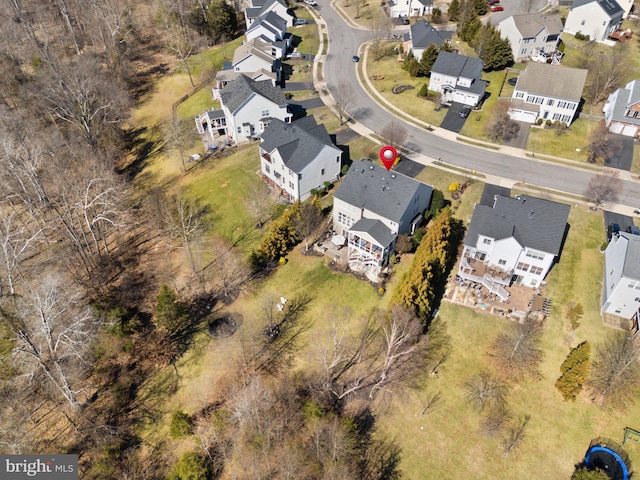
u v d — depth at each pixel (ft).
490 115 256.52
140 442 139.54
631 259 150.30
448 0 384.88
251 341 161.27
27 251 199.93
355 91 284.41
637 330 150.71
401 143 237.86
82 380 153.58
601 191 193.16
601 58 295.28
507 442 132.05
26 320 151.33
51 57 273.54
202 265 189.47
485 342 154.20
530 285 170.19
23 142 202.28
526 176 216.33
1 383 144.56
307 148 201.57
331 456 126.72
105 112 258.57
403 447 133.08
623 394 138.00
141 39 354.13
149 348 157.17
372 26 357.00
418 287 148.36
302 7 393.29
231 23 350.43
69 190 210.18
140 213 220.43
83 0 331.57
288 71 307.17
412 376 147.54
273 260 186.91
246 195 217.36
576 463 128.36
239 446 133.69
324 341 158.61
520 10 357.41
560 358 149.38
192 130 263.90
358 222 179.83
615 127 238.89
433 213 194.29
